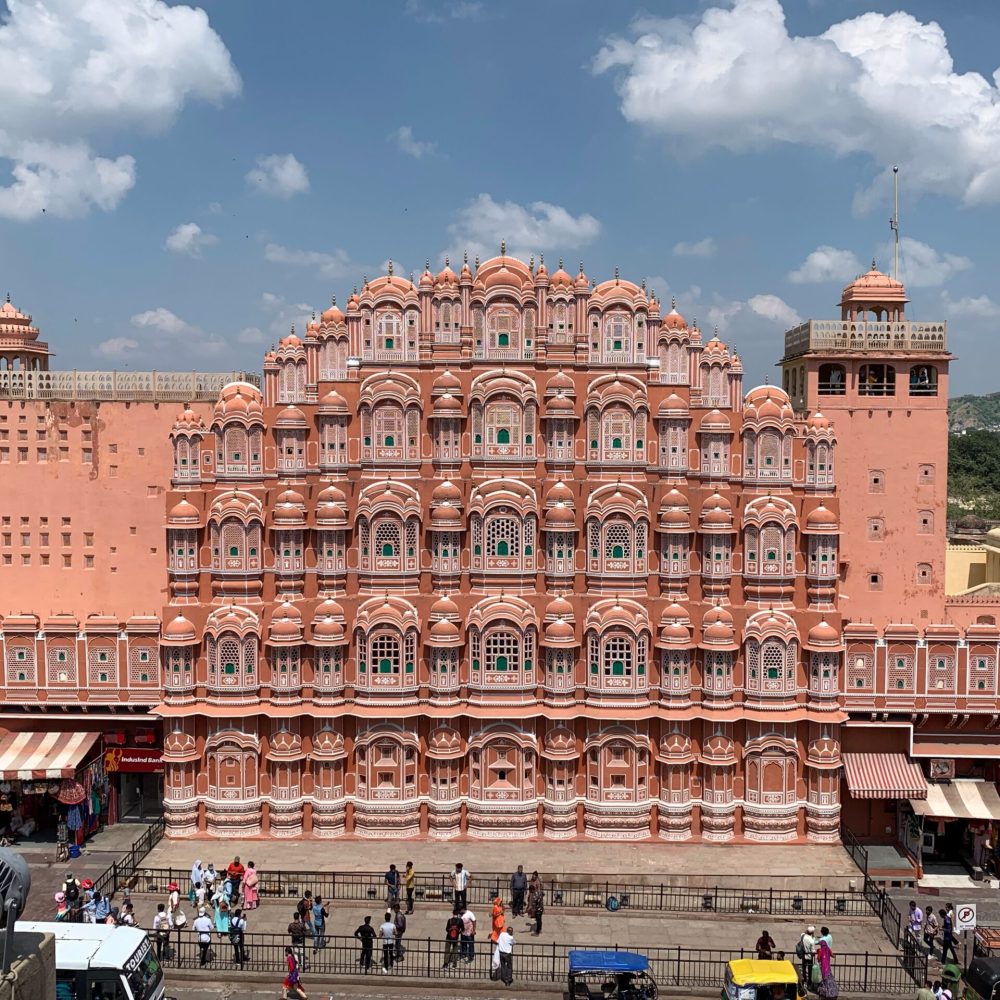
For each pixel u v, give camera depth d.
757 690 52.41
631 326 54.44
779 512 52.88
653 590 54.03
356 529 54.31
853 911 45.97
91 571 60.75
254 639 53.44
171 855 50.88
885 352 58.19
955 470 199.50
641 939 43.97
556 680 52.78
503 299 54.22
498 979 40.22
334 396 54.22
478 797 53.03
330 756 53.06
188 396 61.19
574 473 54.38
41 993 23.58
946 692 52.91
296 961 39.56
